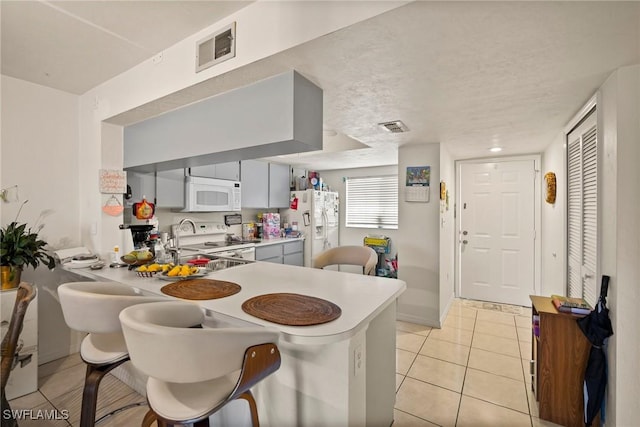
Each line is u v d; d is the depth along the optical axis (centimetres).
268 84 173
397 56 150
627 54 146
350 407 131
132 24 169
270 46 148
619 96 159
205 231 432
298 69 163
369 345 158
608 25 123
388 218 550
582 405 183
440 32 129
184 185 370
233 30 160
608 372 171
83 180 269
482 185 430
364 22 123
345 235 593
